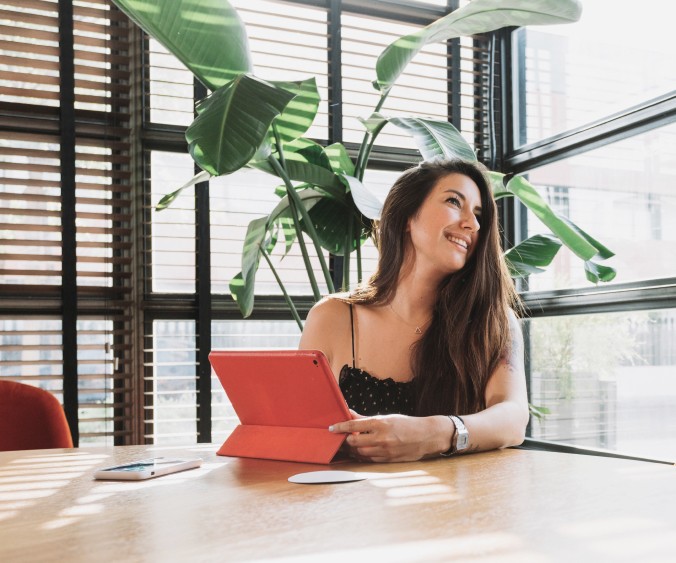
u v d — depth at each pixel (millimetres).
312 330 1722
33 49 3000
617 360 3172
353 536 736
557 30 3592
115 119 3178
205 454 1382
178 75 3277
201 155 1998
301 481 1038
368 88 3605
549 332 3553
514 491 945
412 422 1216
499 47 3885
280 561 657
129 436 3137
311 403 1228
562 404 3467
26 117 3025
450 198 1613
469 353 1572
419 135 2555
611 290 3178
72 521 854
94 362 3070
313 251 3490
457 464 1179
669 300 2895
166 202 2705
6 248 2963
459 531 745
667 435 2938
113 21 3176
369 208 2498
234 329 3402
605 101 3318
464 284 1633
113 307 3139
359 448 1202
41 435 1926
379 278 1734
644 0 3113
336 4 3510
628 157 3164
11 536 793
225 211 3346
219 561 665
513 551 668
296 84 2141
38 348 2992
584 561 636
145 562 669
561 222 2693
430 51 3732
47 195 3008
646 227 3072
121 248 3158
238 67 2215
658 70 3049
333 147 2826
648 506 847
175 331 3283
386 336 1677
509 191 2807
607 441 3221
